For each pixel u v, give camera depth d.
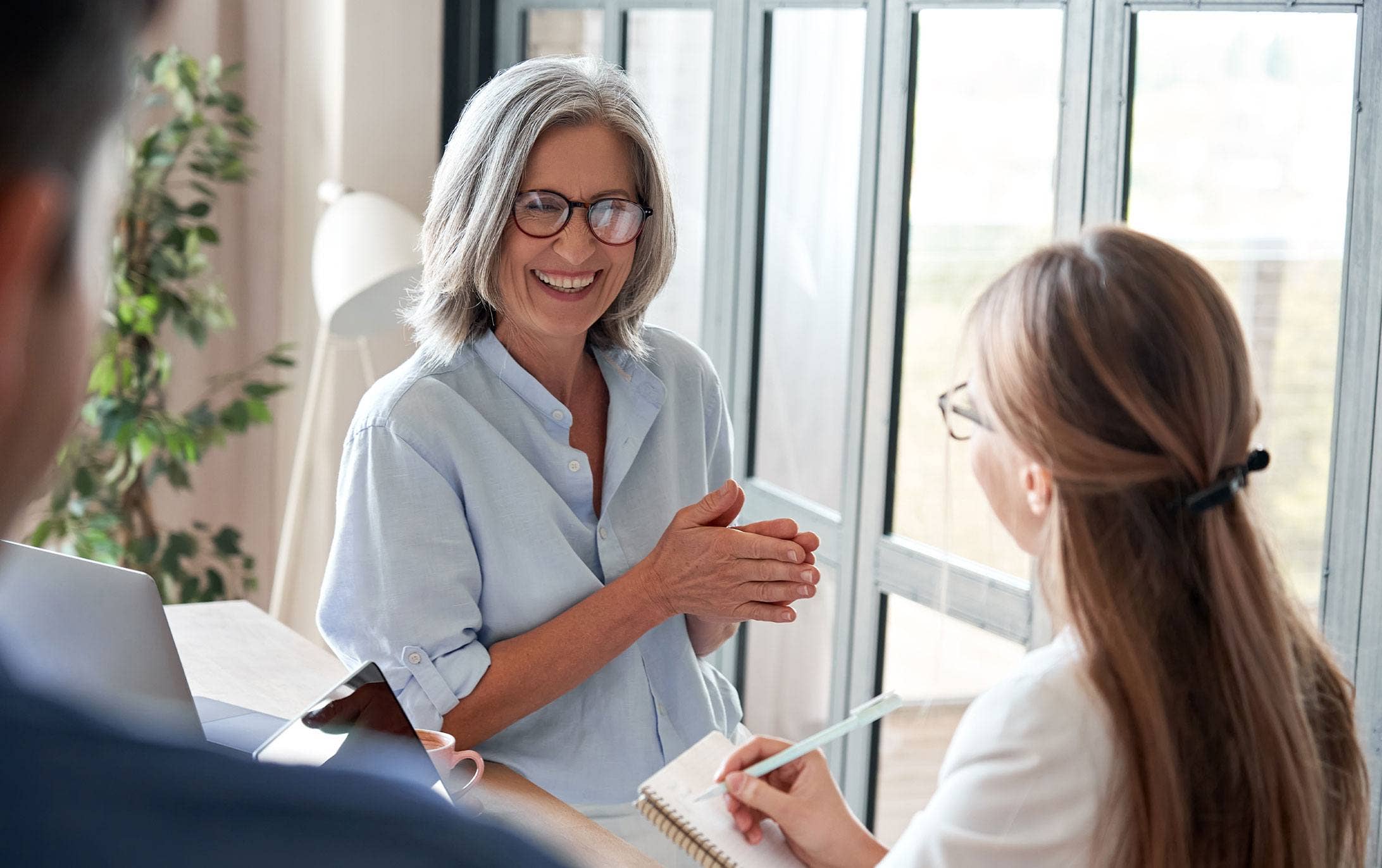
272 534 3.76
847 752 2.51
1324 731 0.98
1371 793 1.66
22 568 1.13
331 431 3.55
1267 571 0.93
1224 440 0.91
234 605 1.99
